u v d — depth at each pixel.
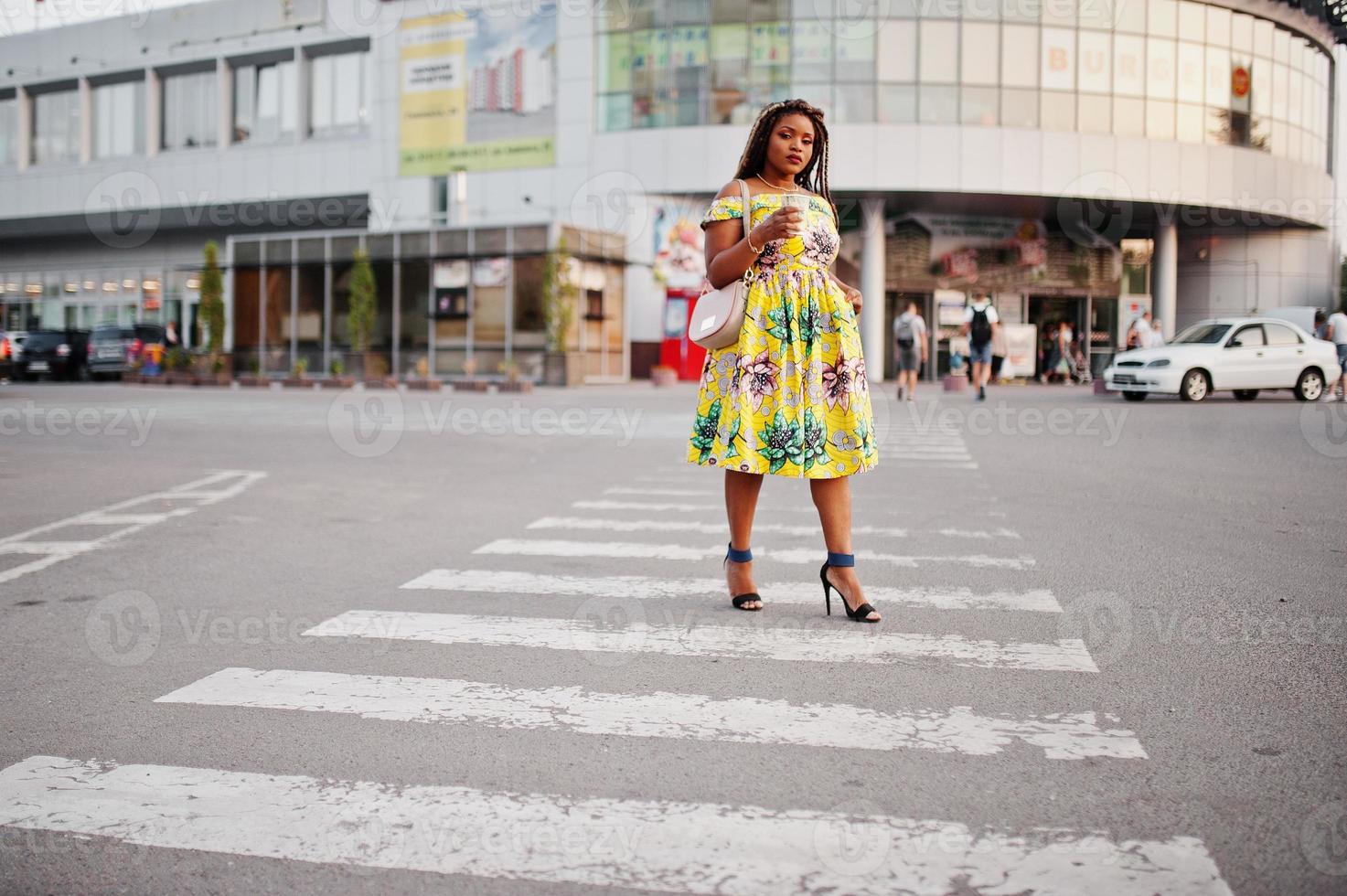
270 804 2.58
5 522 6.79
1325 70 35.81
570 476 9.17
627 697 3.35
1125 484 8.44
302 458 10.53
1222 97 31.77
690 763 2.81
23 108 43.72
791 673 3.57
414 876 2.23
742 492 4.41
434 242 29.03
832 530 4.25
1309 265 36.75
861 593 4.29
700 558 5.62
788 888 2.15
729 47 30.12
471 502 7.68
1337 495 7.74
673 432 13.59
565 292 27.06
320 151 38.16
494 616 4.38
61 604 4.64
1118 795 2.58
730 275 4.09
